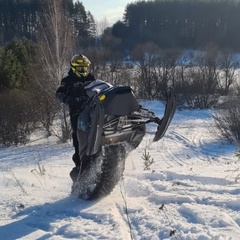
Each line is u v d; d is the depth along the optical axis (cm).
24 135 1845
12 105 1858
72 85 534
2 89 2314
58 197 553
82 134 503
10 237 417
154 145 1483
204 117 2409
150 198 509
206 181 597
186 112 2648
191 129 1914
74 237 398
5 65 2353
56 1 1872
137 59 4228
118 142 512
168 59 3728
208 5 6731
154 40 6688
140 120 501
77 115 534
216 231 383
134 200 511
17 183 662
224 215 420
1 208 509
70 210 483
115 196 538
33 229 432
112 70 2819
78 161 555
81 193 530
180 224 406
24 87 2362
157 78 3300
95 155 518
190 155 1301
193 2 6856
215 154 1333
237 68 4225
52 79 1817
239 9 6556
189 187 549
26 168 1043
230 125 1584
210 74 3081
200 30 6712
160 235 387
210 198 479
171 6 6850
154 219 427
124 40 6575
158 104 2898
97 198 525
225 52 5475
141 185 564
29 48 2888
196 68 3525
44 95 1895
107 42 5500
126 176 646
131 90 484
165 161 1133
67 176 736
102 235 395
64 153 1445
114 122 486
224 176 602
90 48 3550
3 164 1283
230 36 6431
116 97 473
